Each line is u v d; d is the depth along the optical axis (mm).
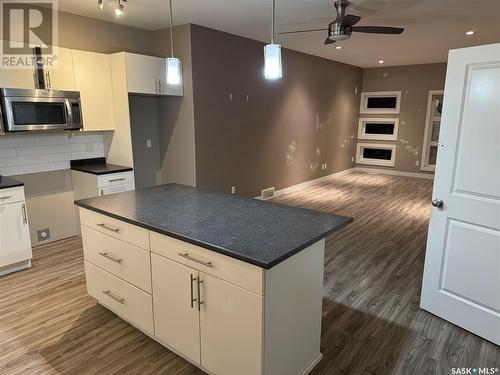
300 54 6371
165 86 4297
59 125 3520
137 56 3953
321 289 2029
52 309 2709
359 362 2123
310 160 7230
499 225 2146
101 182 3793
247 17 4062
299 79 6457
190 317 1936
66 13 3775
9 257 3223
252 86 5398
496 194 2145
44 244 4016
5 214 3150
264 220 2062
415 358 2154
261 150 5812
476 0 3500
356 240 4176
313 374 2023
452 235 2414
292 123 6469
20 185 3213
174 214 2189
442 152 2389
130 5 3564
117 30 4289
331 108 7656
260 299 1571
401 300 2838
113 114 4094
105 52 4191
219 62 4758
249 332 1655
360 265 3496
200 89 4543
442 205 2438
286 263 1685
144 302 2215
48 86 3469
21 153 3711
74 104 3613
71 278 3217
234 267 1641
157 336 2197
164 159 5000
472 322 2367
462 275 2387
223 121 4973
